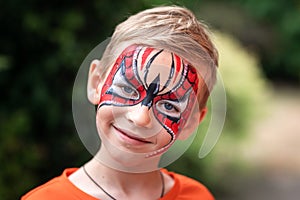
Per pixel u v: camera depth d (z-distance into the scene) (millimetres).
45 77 3965
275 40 13250
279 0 13172
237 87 5883
